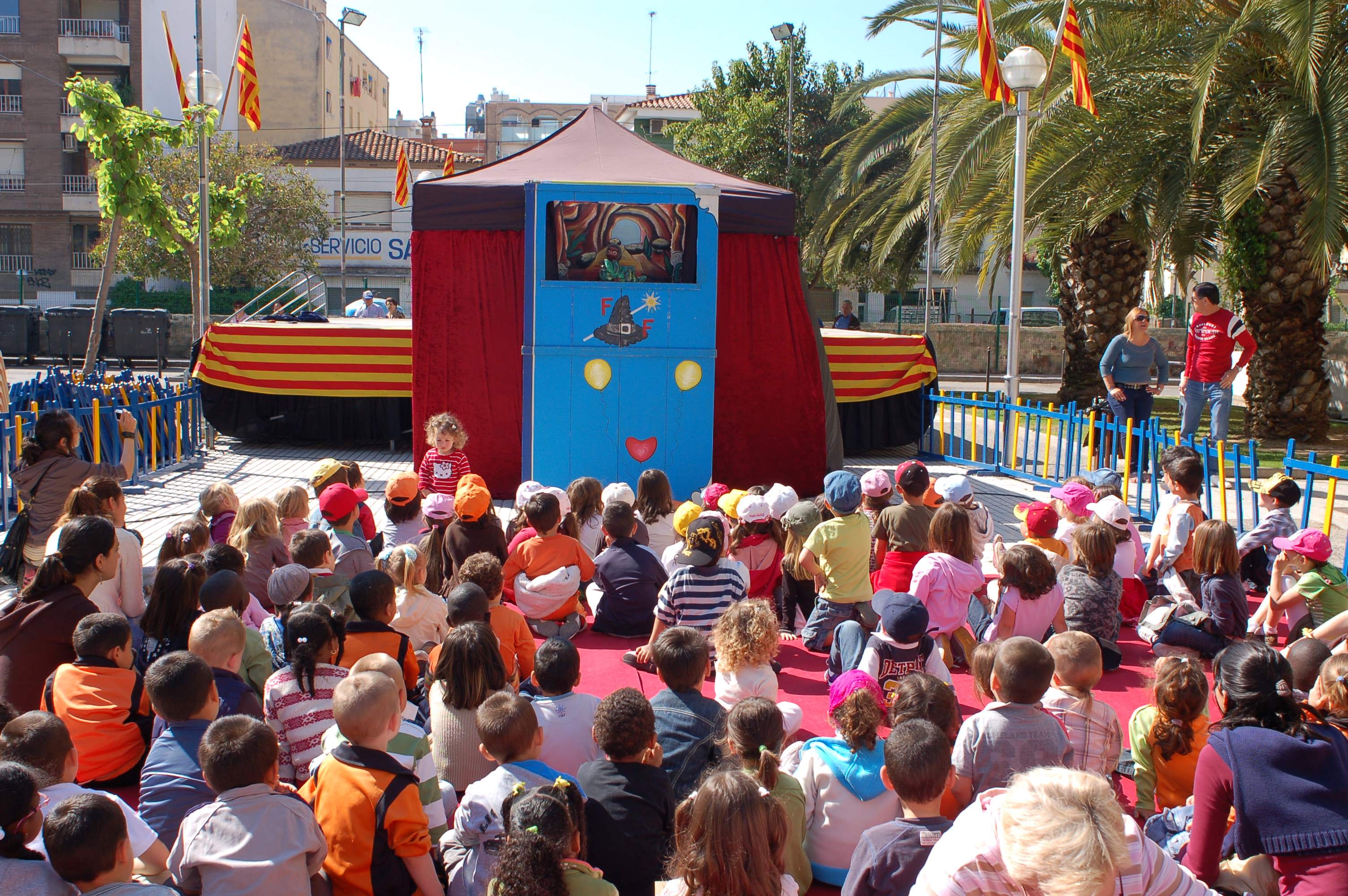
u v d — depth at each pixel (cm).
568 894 258
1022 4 1402
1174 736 386
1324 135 1070
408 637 471
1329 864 287
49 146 3781
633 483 986
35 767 305
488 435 1032
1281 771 296
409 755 350
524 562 603
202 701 353
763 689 440
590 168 1059
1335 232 1055
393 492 676
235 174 3294
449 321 1014
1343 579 552
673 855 320
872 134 1911
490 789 327
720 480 1067
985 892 229
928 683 372
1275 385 1418
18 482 640
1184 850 339
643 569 616
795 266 1046
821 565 586
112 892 256
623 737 329
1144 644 621
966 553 539
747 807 258
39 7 3709
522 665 491
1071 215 1370
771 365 1057
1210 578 561
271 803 297
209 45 4238
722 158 3362
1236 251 1402
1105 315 1722
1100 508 641
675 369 977
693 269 990
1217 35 1147
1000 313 2938
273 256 3391
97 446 989
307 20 4675
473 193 990
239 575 479
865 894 290
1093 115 1129
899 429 1390
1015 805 213
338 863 311
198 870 293
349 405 1344
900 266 2339
